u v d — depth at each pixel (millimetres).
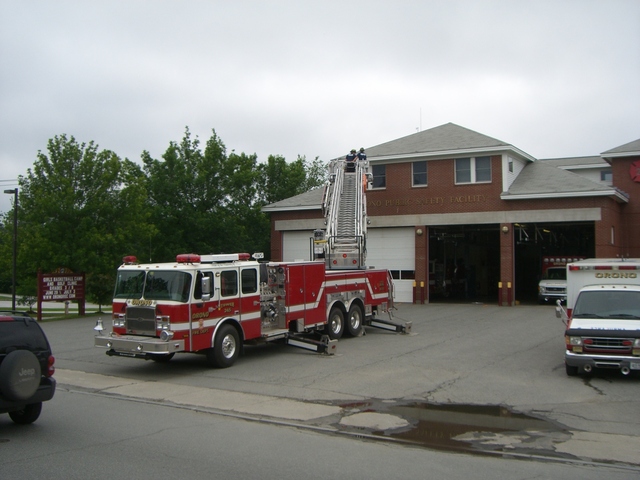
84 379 12469
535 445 7664
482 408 9680
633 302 12422
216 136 33625
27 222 26688
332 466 6688
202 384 11812
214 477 6242
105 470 6457
